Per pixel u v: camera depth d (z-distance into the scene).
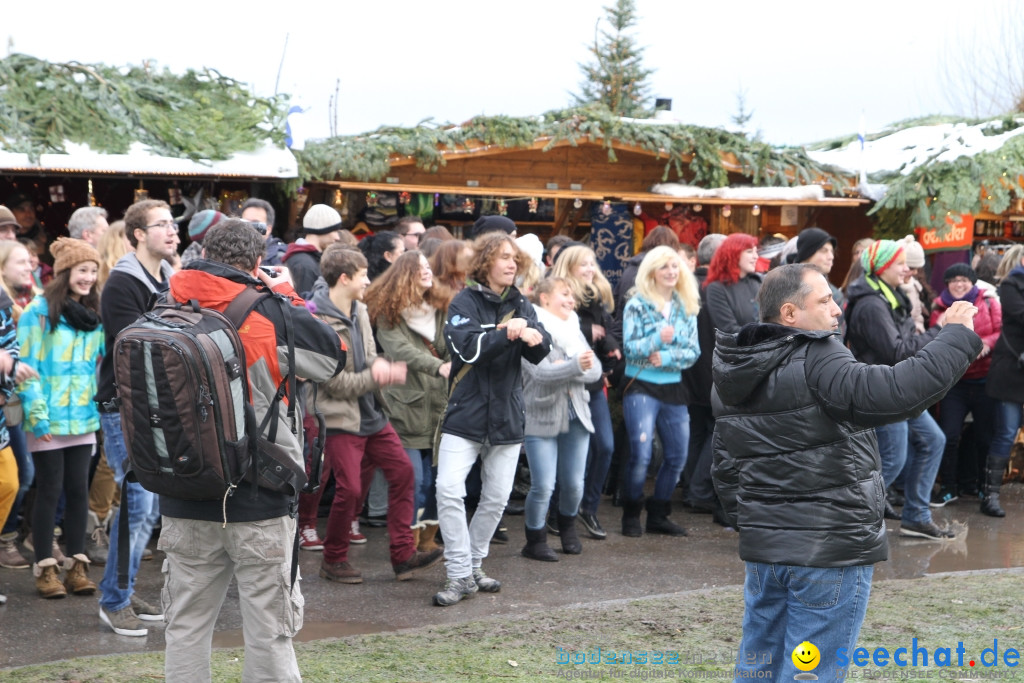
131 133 8.27
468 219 10.68
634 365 7.00
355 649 4.67
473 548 5.82
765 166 10.67
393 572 6.14
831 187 10.80
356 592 5.73
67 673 4.26
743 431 3.36
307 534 6.61
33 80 8.09
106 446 4.85
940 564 6.66
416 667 4.44
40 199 9.10
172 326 3.38
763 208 11.14
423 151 9.50
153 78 9.02
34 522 5.33
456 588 5.59
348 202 9.92
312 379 3.72
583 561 6.55
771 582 3.39
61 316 5.28
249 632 3.62
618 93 37.09
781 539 3.30
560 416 6.33
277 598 3.61
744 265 7.38
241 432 3.42
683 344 6.96
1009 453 8.11
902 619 5.30
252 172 8.56
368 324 5.80
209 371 3.33
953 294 8.16
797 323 3.38
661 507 7.29
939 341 3.09
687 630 5.08
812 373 3.23
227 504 3.49
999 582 6.09
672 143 10.40
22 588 5.54
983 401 8.40
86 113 8.15
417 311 6.25
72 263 5.29
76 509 5.42
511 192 10.05
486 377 5.56
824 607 3.27
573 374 6.17
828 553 3.24
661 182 10.84
